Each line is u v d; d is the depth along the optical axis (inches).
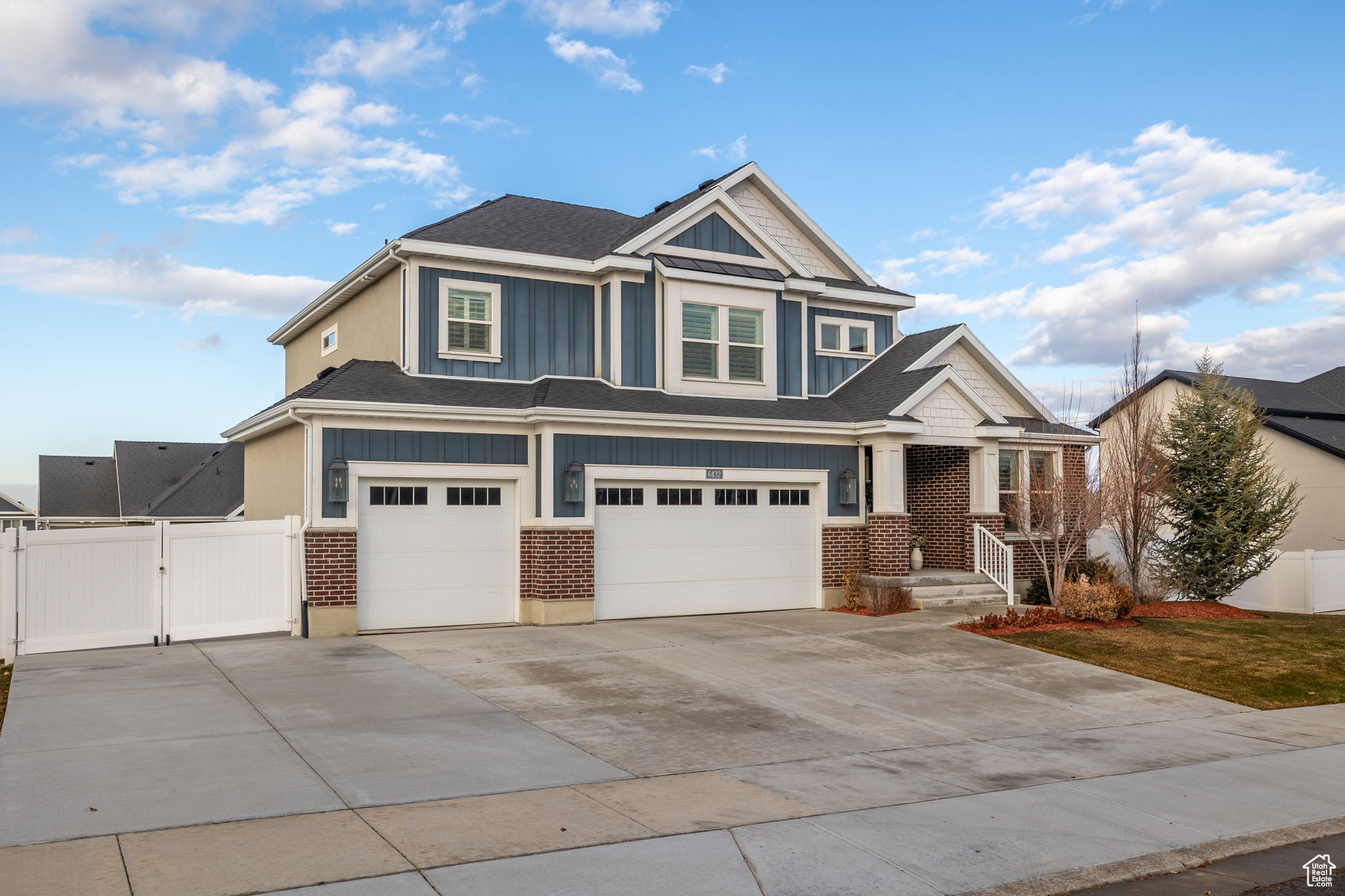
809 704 479.2
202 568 624.7
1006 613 749.9
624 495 746.8
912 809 323.9
